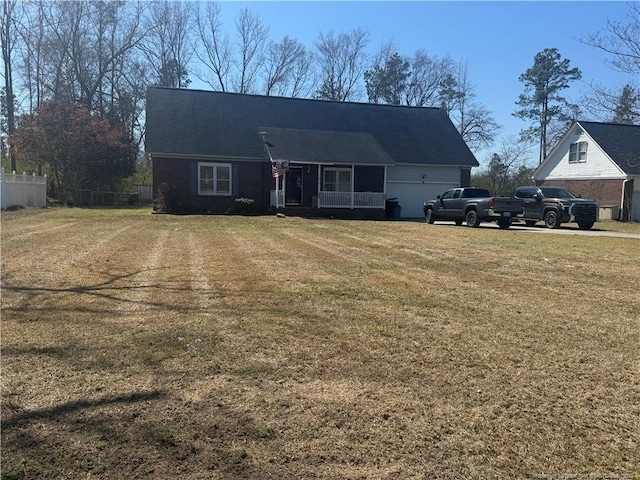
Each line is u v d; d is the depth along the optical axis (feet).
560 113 164.04
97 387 11.84
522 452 9.45
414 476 8.64
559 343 15.70
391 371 13.20
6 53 115.75
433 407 11.20
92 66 131.54
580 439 9.93
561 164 108.58
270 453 9.27
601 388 12.33
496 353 14.69
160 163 76.28
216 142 79.41
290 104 95.61
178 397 11.43
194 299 20.18
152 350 14.29
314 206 78.02
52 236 39.65
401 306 20.01
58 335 15.40
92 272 25.27
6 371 12.62
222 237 42.34
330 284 23.86
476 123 174.70
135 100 144.15
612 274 28.22
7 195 72.59
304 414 10.77
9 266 26.45
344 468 8.85
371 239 44.55
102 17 128.06
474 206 62.90
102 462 8.86
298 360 13.84
